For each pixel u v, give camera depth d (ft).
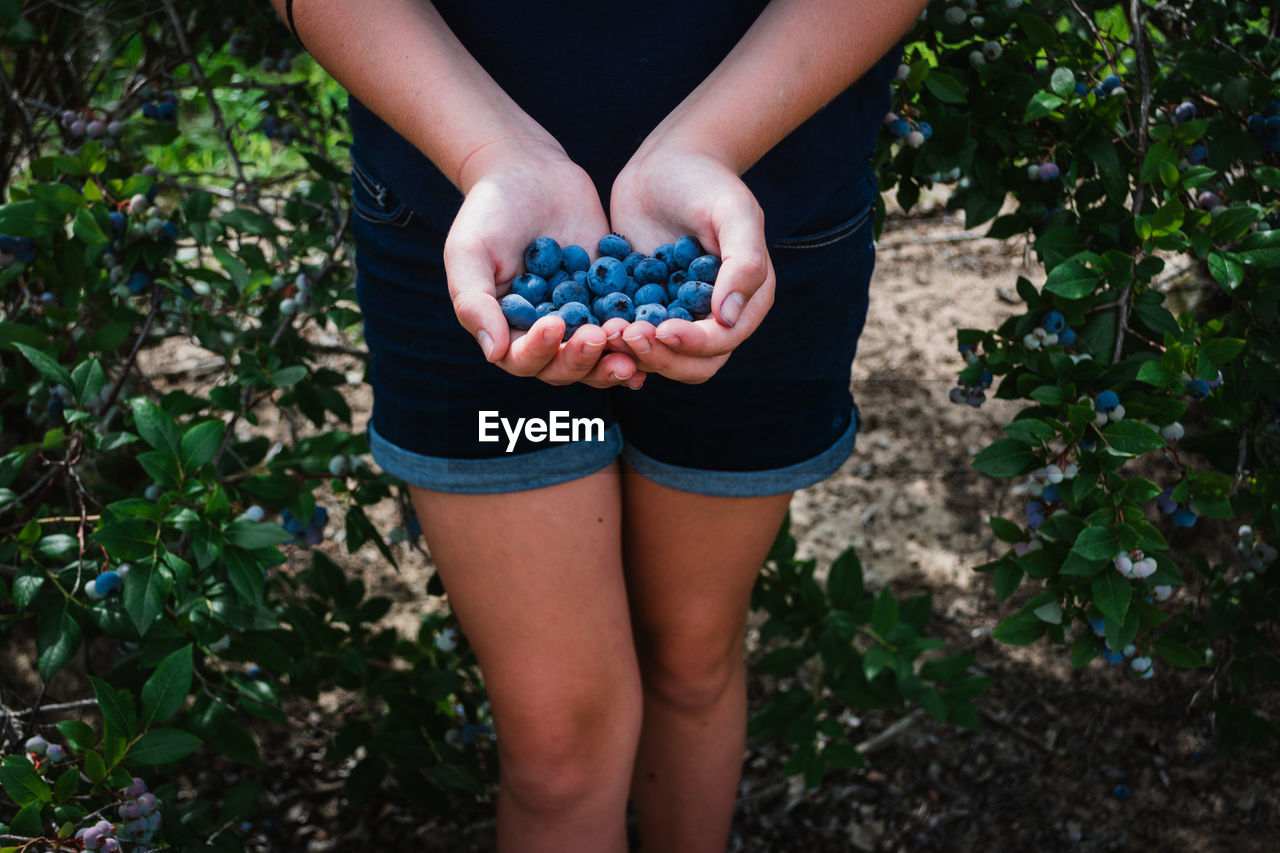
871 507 6.77
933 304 8.37
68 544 3.89
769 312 3.49
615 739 3.81
